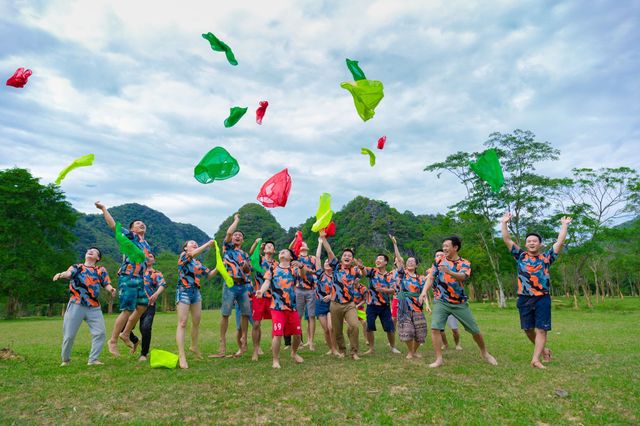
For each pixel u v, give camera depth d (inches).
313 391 155.4
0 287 1087.0
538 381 168.2
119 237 215.9
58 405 139.9
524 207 1013.8
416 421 121.6
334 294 249.0
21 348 290.2
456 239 213.8
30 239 1165.7
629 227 936.3
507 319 574.2
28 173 1191.6
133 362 226.2
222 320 250.7
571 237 954.1
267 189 202.7
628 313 748.0
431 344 299.9
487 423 118.7
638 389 152.5
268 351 277.9
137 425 118.6
